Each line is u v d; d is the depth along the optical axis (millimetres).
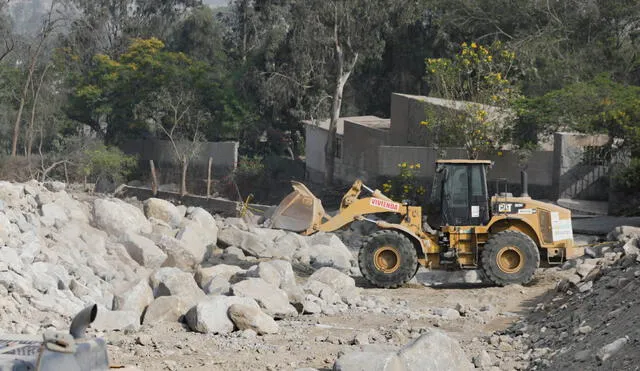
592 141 59000
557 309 27406
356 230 54562
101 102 119562
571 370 18422
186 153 104500
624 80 83875
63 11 128375
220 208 70188
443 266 38156
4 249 26734
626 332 19000
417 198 62469
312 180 99062
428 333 19047
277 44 101625
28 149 110875
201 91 113875
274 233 48344
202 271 31797
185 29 140625
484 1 97062
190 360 21188
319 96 101875
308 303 30234
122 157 109688
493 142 62344
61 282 27547
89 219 38938
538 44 84250
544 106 61594
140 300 26500
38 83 117875
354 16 91438
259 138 114625
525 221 37750
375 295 35375
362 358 17891
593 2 89625
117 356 21234
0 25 118750
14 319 22766
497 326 28109
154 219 42469
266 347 22922
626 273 26312
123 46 139125
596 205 57438
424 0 97812
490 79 64750
